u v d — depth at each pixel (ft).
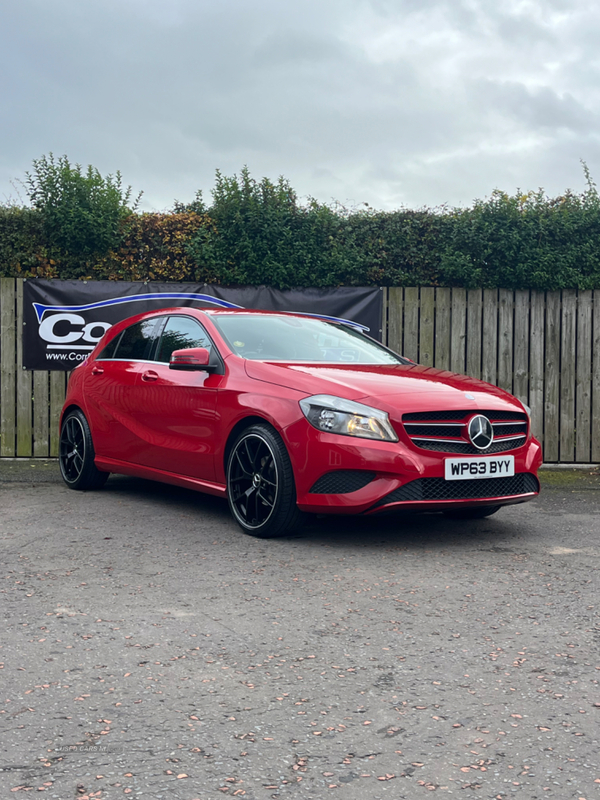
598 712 7.87
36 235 29.53
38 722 7.57
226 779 6.55
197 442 17.62
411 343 29.84
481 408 15.35
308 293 29.60
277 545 15.29
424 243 29.94
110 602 11.48
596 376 29.78
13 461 28.99
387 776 6.62
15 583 12.48
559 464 29.86
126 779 6.53
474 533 16.75
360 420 14.60
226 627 10.39
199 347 18.54
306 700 8.11
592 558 14.55
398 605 11.41
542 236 29.55
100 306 29.32
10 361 29.45
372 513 14.61
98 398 21.20
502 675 8.81
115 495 21.33
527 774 6.66
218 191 29.76
